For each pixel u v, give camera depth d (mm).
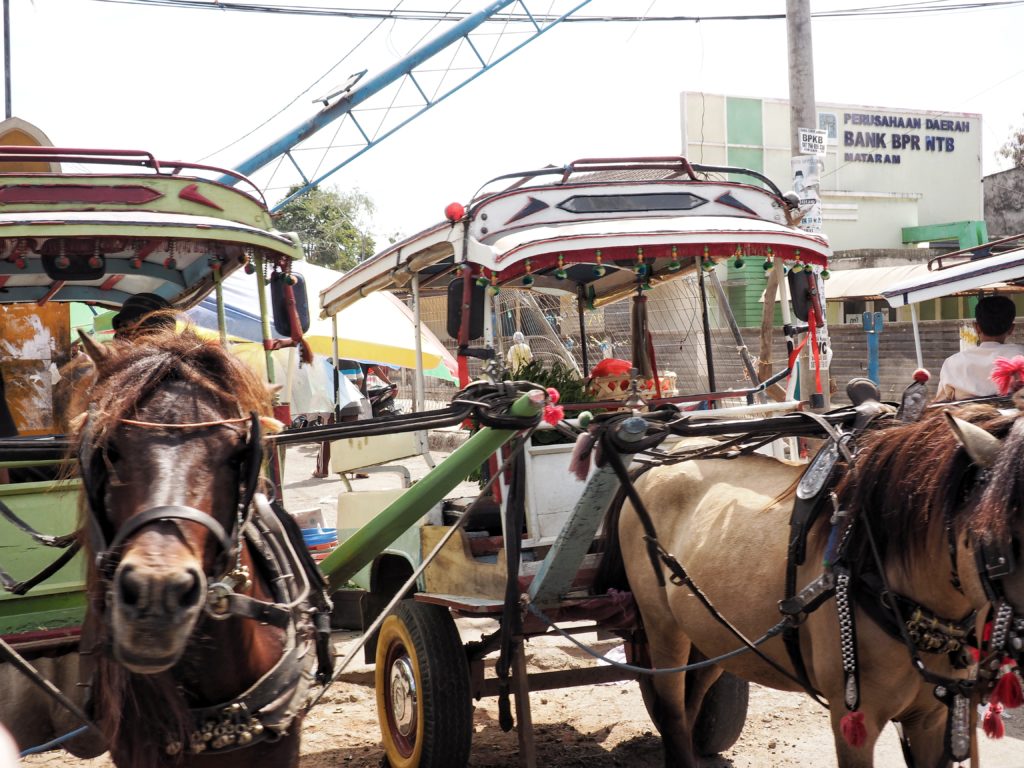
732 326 5777
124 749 2596
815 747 5020
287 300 4359
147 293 5320
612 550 4605
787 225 5156
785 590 3523
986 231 23266
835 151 22594
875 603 3279
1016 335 12812
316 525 8602
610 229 4387
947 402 3930
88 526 2383
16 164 4906
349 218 33906
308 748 5191
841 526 3363
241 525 2387
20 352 6176
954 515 3057
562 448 4598
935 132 23422
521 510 4203
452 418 3225
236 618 2555
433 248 4906
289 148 16516
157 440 2293
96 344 2535
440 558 4828
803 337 5164
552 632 4465
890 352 14977
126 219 3875
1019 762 4695
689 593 3990
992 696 3082
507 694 4562
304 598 2834
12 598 3754
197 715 2562
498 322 4617
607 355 6168
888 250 21141
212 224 3967
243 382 2512
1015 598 2824
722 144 20672
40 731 3684
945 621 3207
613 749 5055
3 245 3850
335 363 6508
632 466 4559
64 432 2895
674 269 5703
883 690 3311
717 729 4820
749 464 4188
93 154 4258
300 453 19594
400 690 4621
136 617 1993
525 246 4207
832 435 3658
